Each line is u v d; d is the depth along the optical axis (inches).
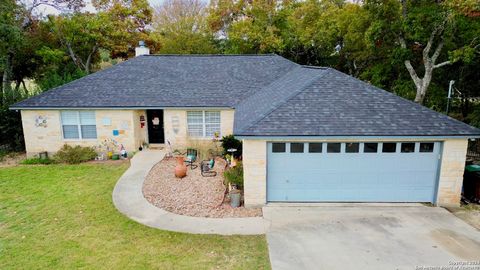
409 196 423.8
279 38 1289.4
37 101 642.8
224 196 448.8
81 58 1375.5
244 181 412.2
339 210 404.2
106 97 660.7
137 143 684.1
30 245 326.3
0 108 708.7
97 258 302.0
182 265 291.3
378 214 392.2
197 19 1807.3
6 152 716.0
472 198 434.0
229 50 1440.7
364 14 911.7
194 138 685.9
